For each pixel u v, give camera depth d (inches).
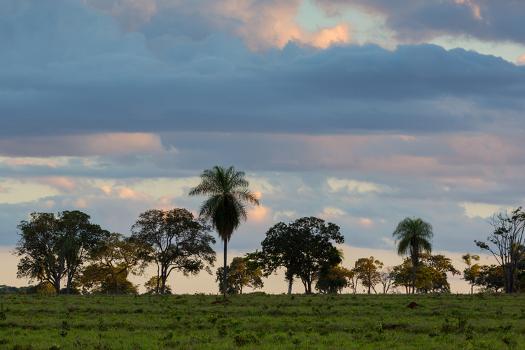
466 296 2837.1
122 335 1523.1
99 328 1670.8
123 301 2449.6
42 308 2095.2
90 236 4950.8
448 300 2513.5
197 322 1756.9
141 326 1696.6
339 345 1393.9
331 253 5054.1
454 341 1448.1
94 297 2719.0
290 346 1362.0
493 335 1562.5
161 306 2196.1
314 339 1469.0
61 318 1863.9
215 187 2987.2
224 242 3004.4
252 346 1359.5
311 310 2065.7
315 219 5128.0
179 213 4955.7
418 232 4308.6
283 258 5073.8
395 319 1834.4
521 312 2034.9
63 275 4940.9
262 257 5123.0
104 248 4992.6
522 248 4960.6
